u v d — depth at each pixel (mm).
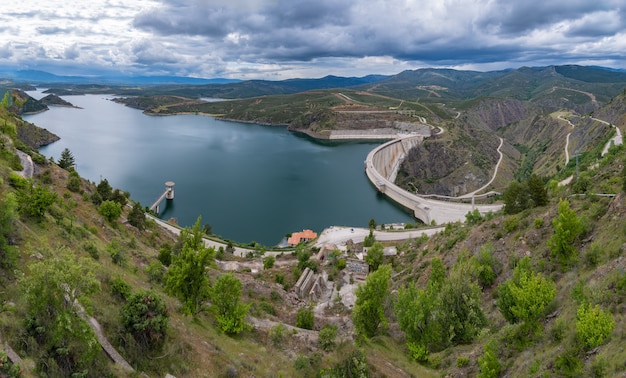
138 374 24922
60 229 45031
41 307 22953
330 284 77062
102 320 26703
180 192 189000
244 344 36344
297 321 49094
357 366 32750
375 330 45094
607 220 45969
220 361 30500
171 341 29344
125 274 43719
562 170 162500
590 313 27984
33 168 76688
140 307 28141
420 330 41375
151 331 27734
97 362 23500
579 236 46938
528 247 55406
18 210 41656
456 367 36875
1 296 24828
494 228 66125
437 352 41812
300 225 156875
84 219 65500
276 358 35125
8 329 21812
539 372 29172
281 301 61281
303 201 187875
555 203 62844
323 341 39406
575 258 43969
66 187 79750
